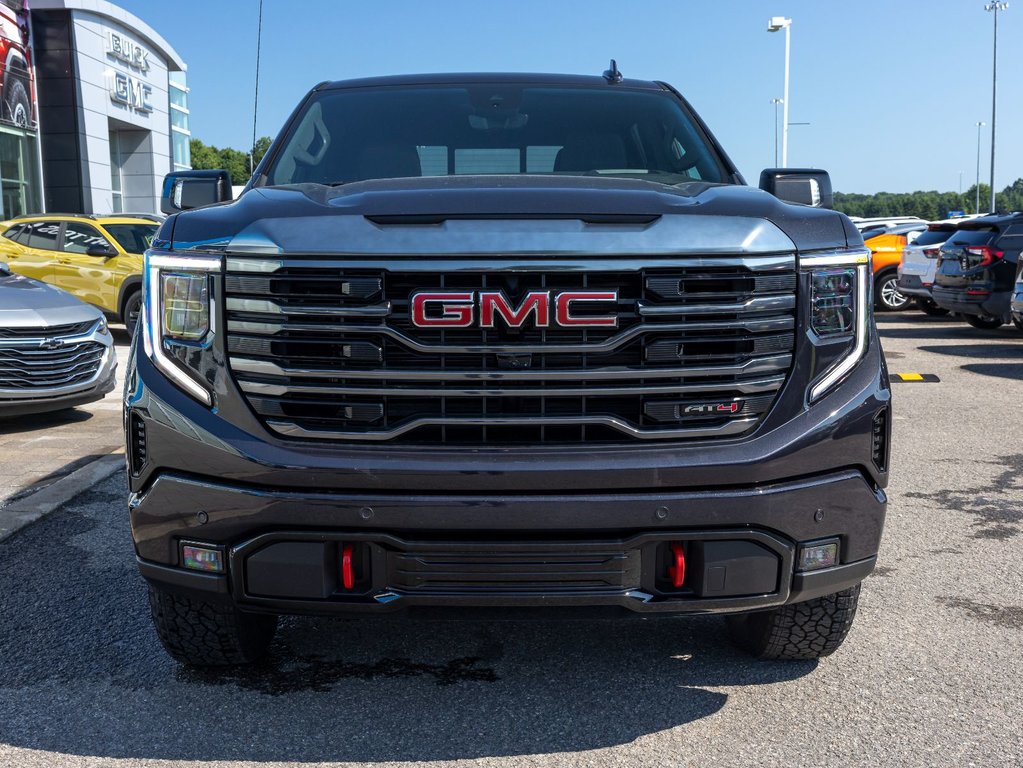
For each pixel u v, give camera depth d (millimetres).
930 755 2885
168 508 2854
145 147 39219
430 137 4062
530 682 3387
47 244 14141
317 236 2729
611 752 2916
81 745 2963
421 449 2734
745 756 2887
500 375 2705
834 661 3543
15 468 6441
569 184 3090
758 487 2787
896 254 19109
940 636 3768
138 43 37500
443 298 2682
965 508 5598
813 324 2863
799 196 3623
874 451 2924
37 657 3602
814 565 2877
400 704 3229
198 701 3250
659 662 3539
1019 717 3117
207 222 2879
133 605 4121
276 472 2729
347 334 2725
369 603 2777
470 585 2754
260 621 3430
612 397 2756
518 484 2701
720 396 2791
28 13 30094
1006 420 8242
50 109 32625
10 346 7418
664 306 2729
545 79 4543
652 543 2775
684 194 3061
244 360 2779
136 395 2893
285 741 2986
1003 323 15016
